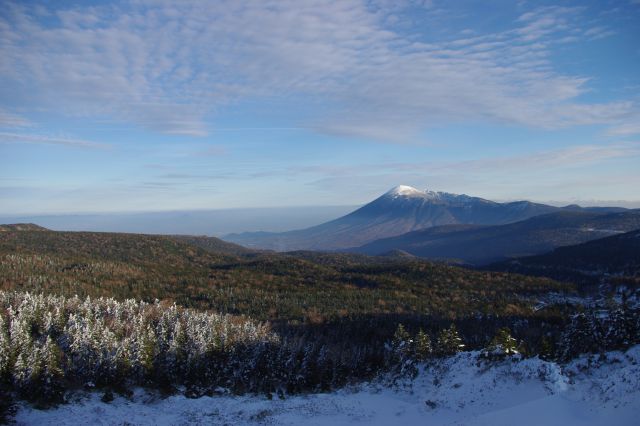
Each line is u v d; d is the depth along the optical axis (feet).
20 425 130.31
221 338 227.61
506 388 153.17
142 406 163.94
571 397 126.52
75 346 185.06
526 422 116.06
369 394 196.65
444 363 199.82
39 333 213.87
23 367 150.20
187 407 167.84
